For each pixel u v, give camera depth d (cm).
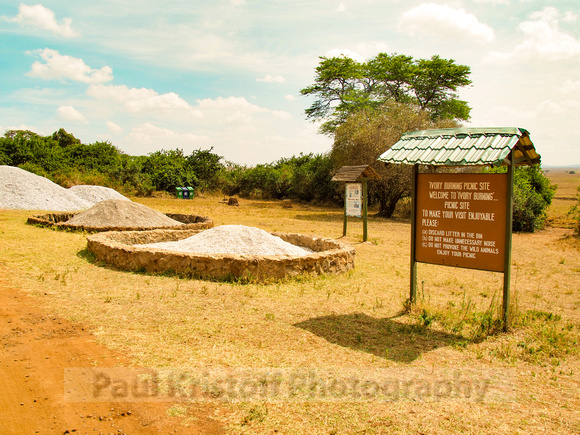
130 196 3044
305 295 637
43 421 295
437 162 488
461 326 512
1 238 928
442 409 323
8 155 2852
